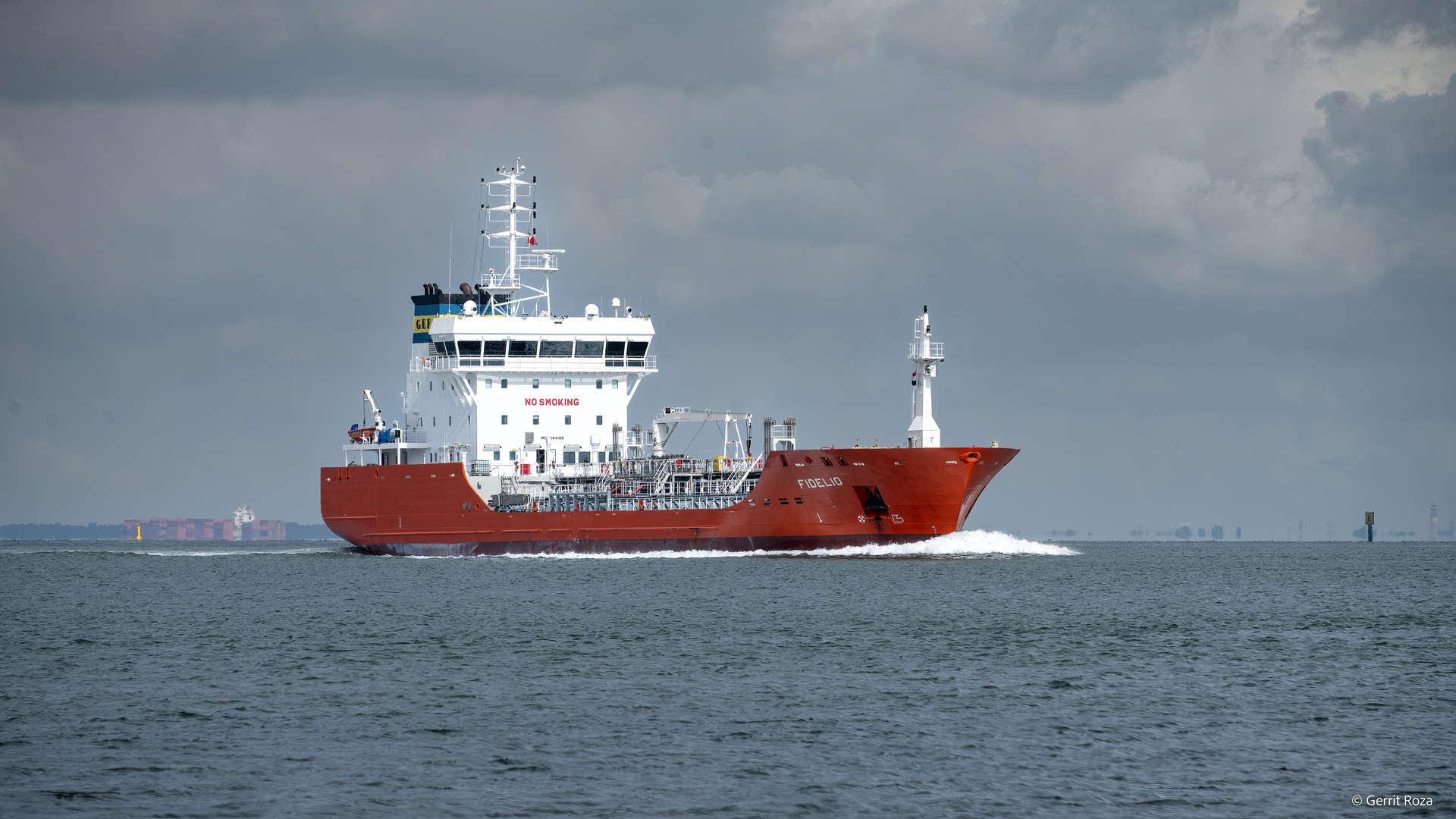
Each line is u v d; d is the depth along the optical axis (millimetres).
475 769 126625
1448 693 162250
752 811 113688
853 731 141125
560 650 196500
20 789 119688
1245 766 127062
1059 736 139000
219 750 133750
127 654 196625
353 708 153375
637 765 127688
